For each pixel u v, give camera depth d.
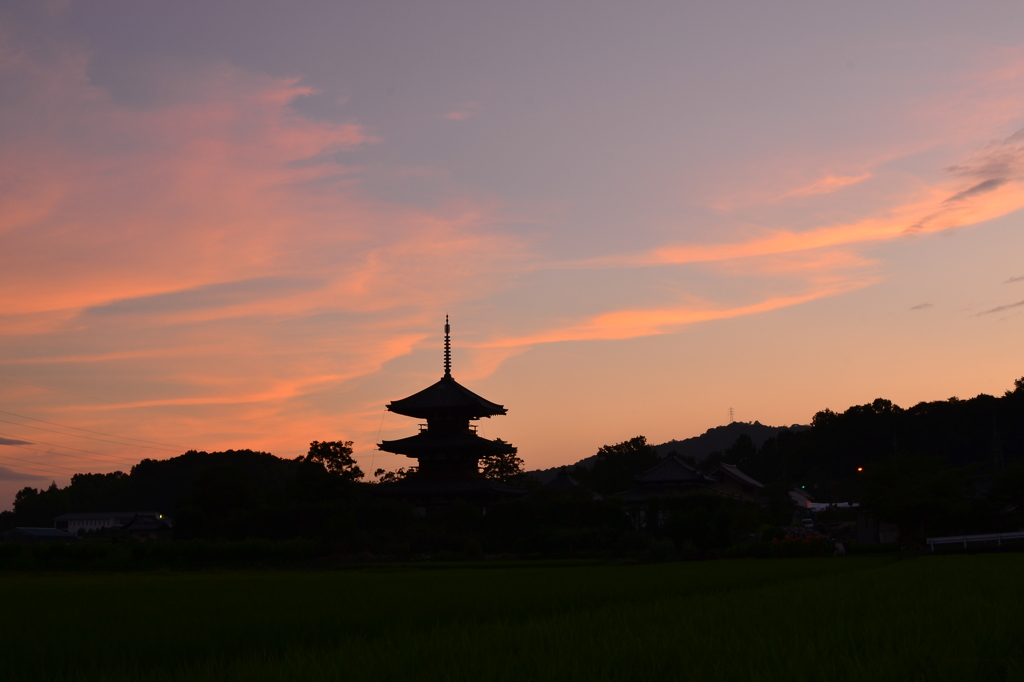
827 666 8.41
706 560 48.62
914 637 10.23
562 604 17.89
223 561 53.56
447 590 22.23
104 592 23.20
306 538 59.25
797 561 41.31
